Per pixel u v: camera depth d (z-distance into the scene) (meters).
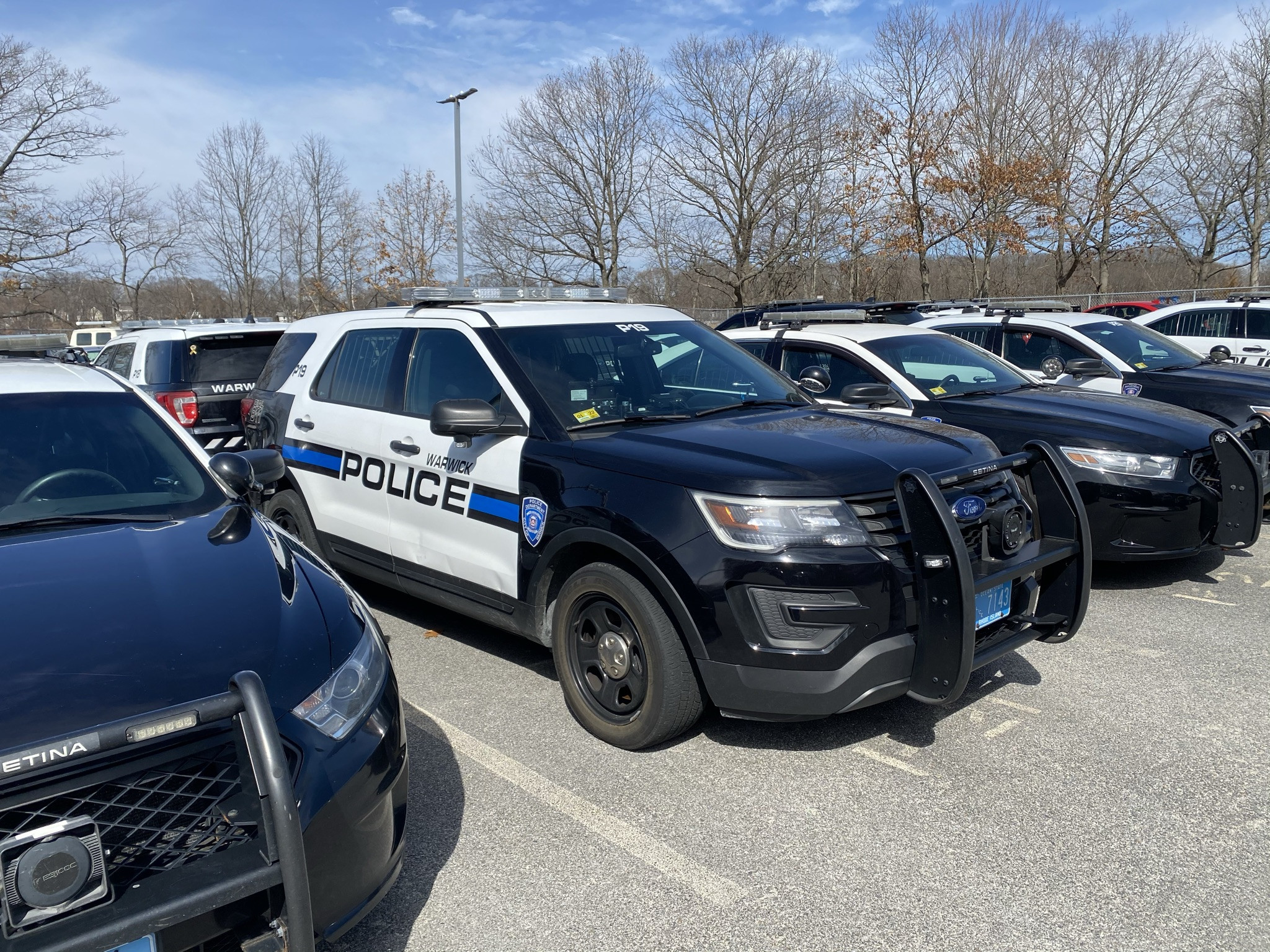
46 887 1.78
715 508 3.37
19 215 30.89
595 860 3.02
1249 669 4.55
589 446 3.89
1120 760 3.64
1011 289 38.75
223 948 2.00
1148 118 33.38
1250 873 2.90
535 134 36.31
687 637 3.41
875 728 3.94
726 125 34.25
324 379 5.47
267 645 2.38
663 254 37.28
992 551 3.64
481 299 5.28
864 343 7.04
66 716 2.01
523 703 4.25
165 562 2.75
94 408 3.65
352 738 2.37
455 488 4.38
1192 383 7.64
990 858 3.00
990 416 6.22
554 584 4.03
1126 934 2.63
